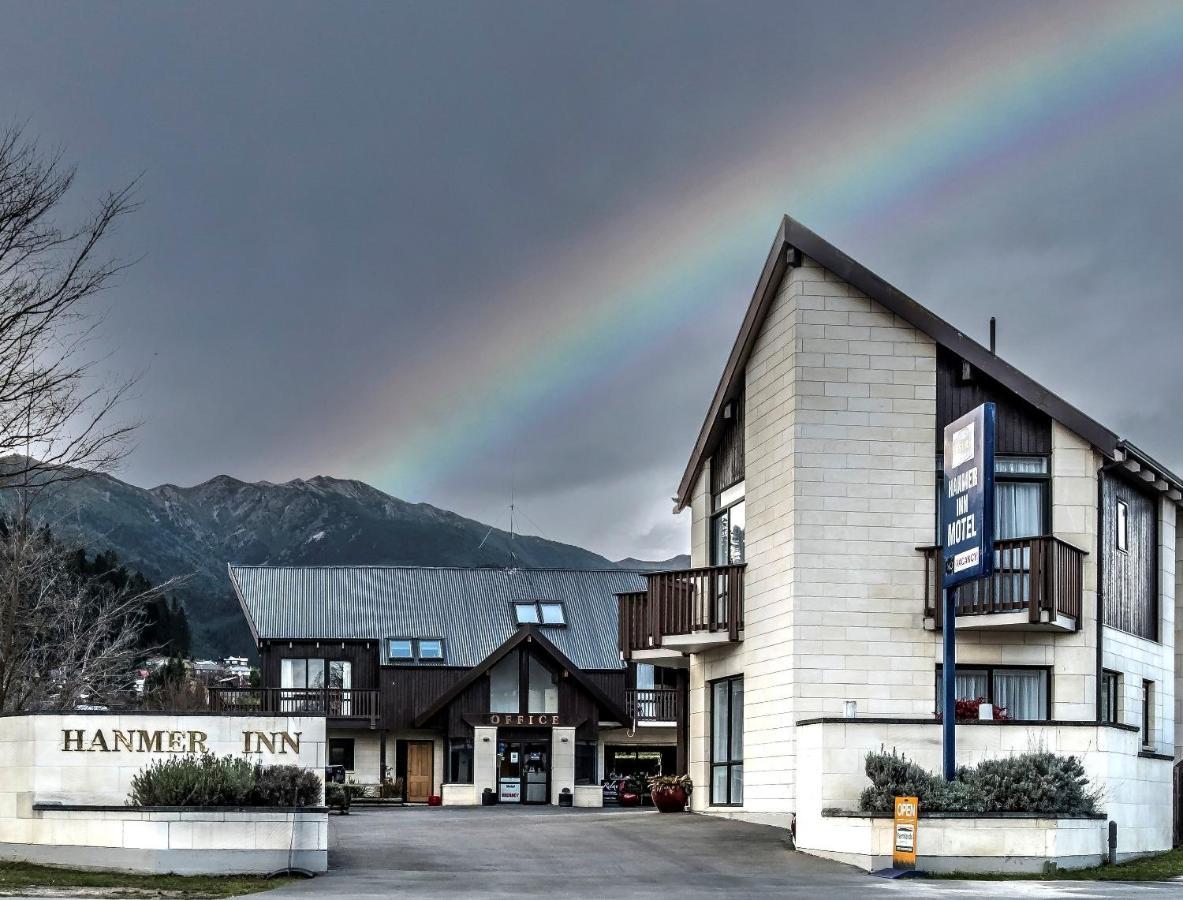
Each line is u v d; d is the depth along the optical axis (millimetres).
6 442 22359
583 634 59156
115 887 19234
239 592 58562
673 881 20953
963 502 23438
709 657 34188
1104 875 22078
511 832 27172
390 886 19984
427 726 53781
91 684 38219
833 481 29203
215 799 21359
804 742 24344
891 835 22188
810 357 29453
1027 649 28922
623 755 54344
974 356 29203
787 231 29531
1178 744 35594
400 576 60312
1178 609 35719
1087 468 29344
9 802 22156
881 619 28953
